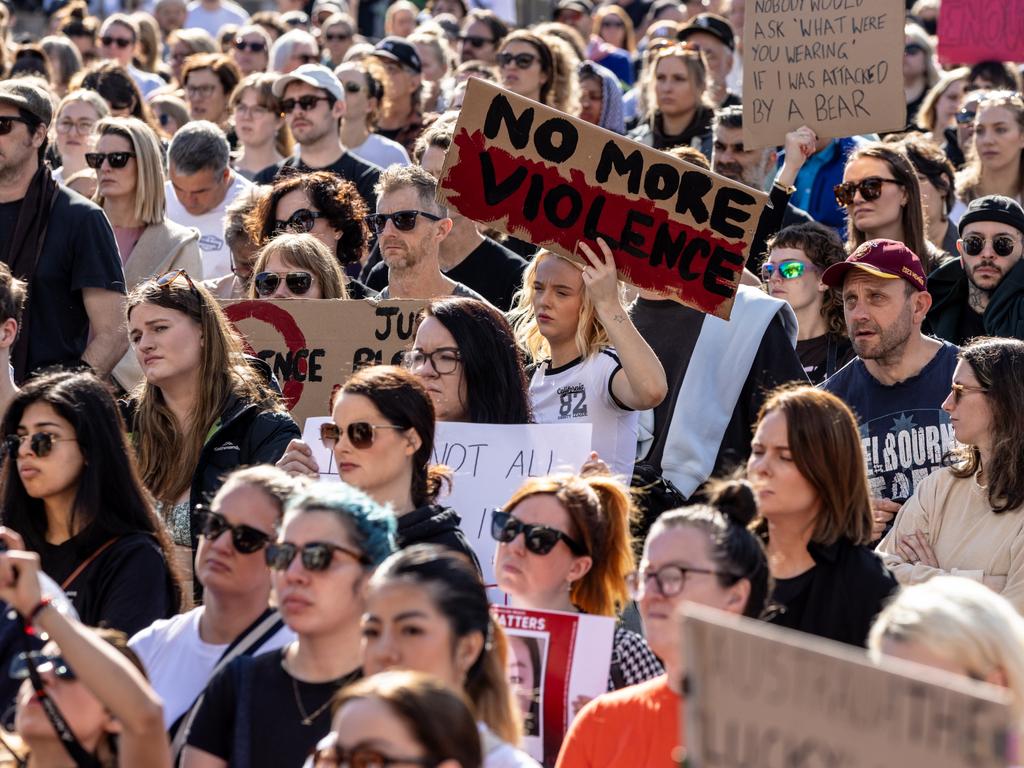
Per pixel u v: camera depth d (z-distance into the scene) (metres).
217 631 13.64
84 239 22.95
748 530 12.16
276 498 13.56
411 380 15.55
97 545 15.09
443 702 9.14
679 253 18.02
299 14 47.97
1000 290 22.14
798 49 24.70
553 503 14.48
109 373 22.83
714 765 7.59
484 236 24.14
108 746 11.33
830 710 7.46
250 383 18.11
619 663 14.08
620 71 44.91
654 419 19.86
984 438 16.88
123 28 43.12
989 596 10.08
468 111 18.08
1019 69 37.19
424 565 11.07
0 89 22.72
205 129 28.19
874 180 23.55
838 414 14.24
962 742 7.27
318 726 11.84
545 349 19.47
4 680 13.91
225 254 28.31
